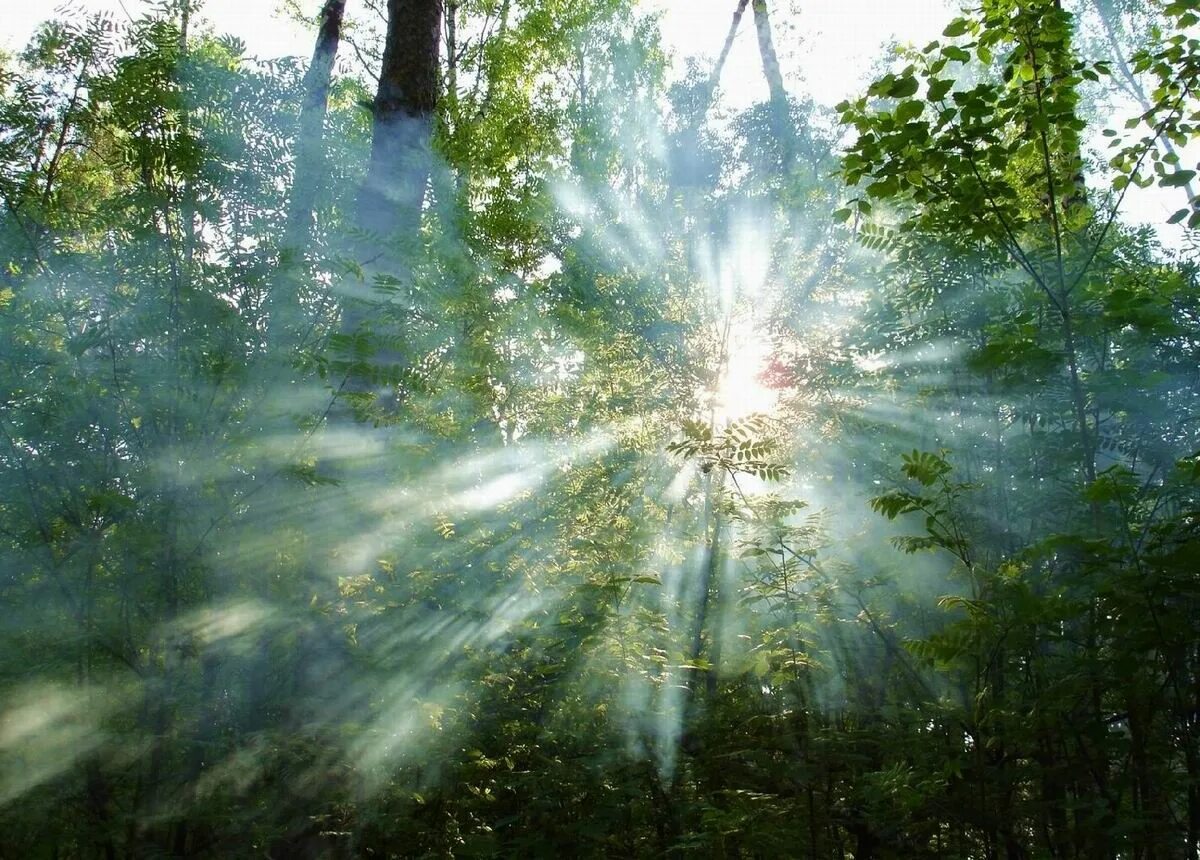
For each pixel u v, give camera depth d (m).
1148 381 4.12
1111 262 4.78
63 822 3.47
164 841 3.64
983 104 4.02
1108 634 3.62
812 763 4.47
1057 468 4.43
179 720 3.71
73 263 3.87
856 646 4.88
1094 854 3.53
